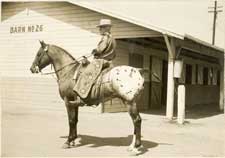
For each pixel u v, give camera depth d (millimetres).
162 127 11078
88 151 7031
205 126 11609
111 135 9242
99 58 7250
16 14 17406
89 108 14844
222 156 6871
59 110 16016
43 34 16609
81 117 13320
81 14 15484
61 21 16062
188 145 8086
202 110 19109
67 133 9422
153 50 18328
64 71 7570
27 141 8117
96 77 7008
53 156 6473
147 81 17766
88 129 10305
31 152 6836
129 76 6820
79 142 8125
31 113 14578
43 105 16484
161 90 19281
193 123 12359
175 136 9438
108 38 7234
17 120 12125
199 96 25078
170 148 7645
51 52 7750
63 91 7484
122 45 15281
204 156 6820
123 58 15383
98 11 13969
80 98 7098
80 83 7051
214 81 29141
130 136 9102
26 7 17125
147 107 17766
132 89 6727
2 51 17641
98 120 12469
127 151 7043
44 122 11766
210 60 25453
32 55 16953
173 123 12031
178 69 12469
